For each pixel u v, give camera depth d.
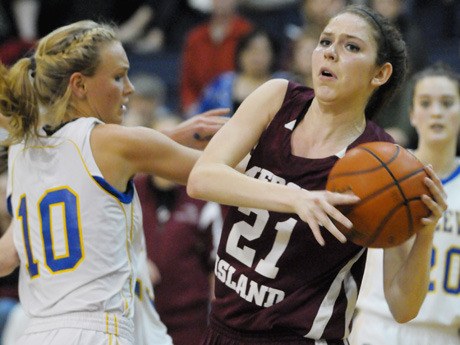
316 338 6.10
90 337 6.13
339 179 5.60
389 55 5.97
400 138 11.62
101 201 6.24
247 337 6.18
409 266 6.17
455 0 16.17
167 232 11.11
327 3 13.84
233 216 6.20
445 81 8.60
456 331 8.40
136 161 6.32
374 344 8.40
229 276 6.18
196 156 6.45
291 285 6.04
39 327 6.25
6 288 10.48
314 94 6.10
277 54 14.05
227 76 13.63
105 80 6.47
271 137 6.04
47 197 6.32
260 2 17.03
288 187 5.44
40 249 6.34
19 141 6.41
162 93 15.66
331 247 5.95
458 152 9.62
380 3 13.20
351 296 6.18
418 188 5.57
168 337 7.22
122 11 17.48
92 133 6.30
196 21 17.66
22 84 6.36
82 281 6.21
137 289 6.81
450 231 8.37
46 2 17.09
